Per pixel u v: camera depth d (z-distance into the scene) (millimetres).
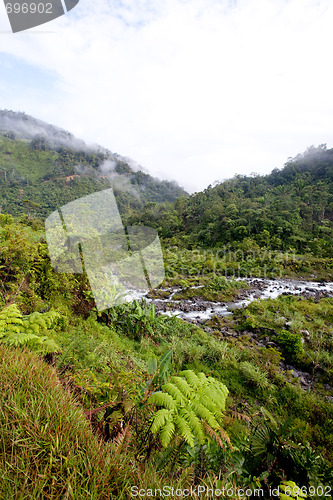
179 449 1637
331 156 97062
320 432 4184
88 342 3879
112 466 1101
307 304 12977
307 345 7723
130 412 1754
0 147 165125
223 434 1555
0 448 1049
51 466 993
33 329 2918
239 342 7734
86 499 938
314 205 54500
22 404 1273
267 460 2217
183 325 8594
